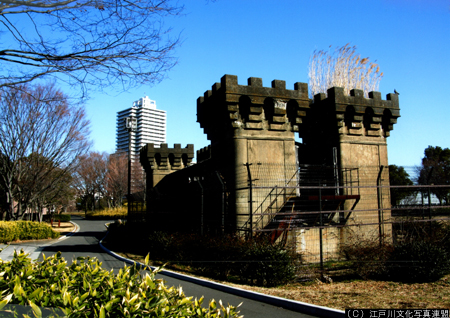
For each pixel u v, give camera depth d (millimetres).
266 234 12273
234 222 14055
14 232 26000
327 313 7449
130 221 24016
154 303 3688
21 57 7488
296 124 15648
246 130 14836
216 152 16281
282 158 15211
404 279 11148
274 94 15133
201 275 12039
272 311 7918
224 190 14039
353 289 9852
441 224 15328
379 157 17109
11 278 4277
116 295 3715
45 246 22766
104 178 69500
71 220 60406
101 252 19141
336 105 16250
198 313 3855
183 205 18562
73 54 7488
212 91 16375
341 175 16062
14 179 29188
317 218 15094
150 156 26031
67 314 3352
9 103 23109
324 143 17203
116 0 7016
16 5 6664
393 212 16969
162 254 15203
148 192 21766
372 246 11844
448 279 11172
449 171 43406
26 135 26469
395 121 17484
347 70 27422
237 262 11000
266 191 14641
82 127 29141
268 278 10336
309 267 11758
